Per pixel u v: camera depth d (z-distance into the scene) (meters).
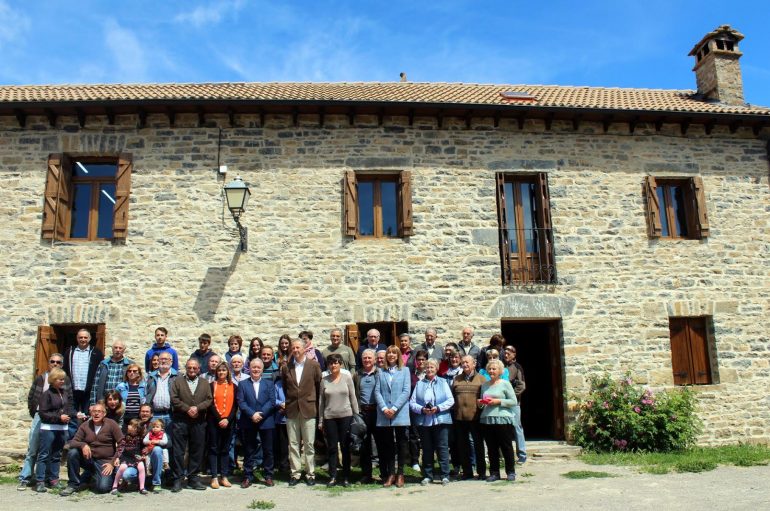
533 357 11.84
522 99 10.17
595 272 9.55
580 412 9.06
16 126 9.23
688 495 5.96
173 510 5.68
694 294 9.68
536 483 6.70
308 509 5.65
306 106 9.21
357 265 9.20
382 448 6.71
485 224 9.52
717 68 11.20
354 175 9.45
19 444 8.34
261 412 6.80
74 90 10.22
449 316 9.18
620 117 9.77
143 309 8.84
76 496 6.34
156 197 9.18
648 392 8.84
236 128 9.48
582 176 9.84
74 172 9.45
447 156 9.66
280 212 9.27
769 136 10.34
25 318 8.70
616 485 6.50
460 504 5.74
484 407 6.88
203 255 9.05
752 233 10.02
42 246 8.91
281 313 8.98
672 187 10.28
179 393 6.65
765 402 9.52
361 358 7.38
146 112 9.27
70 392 7.03
